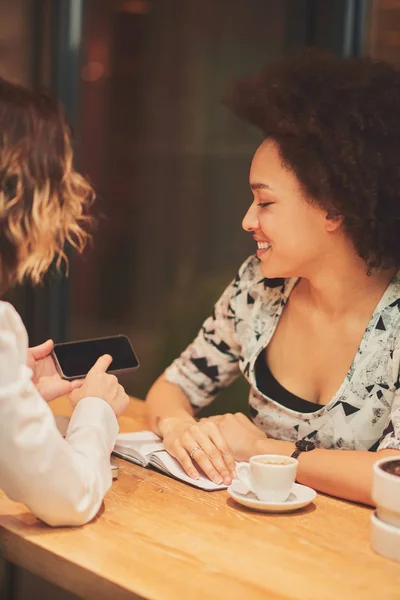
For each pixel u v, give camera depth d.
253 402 1.89
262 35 3.67
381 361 1.71
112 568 1.20
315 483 1.56
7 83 1.36
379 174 1.66
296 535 1.34
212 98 4.08
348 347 1.76
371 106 1.67
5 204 1.31
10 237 1.33
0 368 1.22
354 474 1.50
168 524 1.37
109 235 4.43
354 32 2.94
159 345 4.35
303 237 1.71
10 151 1.31
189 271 4.34
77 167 3.29
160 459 1.66
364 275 1.75
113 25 4.16
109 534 1.32
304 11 3.06
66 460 1.27
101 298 4.46
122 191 4.41
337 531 1.37
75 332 4.32
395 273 1.78
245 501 1.43
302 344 1.83
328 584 1.17
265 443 1.68
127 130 4.29
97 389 1.49
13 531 1.32
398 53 2.92
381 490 1.27
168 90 4.27
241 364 1.92
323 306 1.80
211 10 4.03
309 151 1.65
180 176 4.31
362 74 1.71
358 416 1.73
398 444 1.52
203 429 1.70
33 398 1.24
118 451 1.75
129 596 1.14
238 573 1.20
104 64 4.11
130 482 1.59
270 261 1.76
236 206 4.05
